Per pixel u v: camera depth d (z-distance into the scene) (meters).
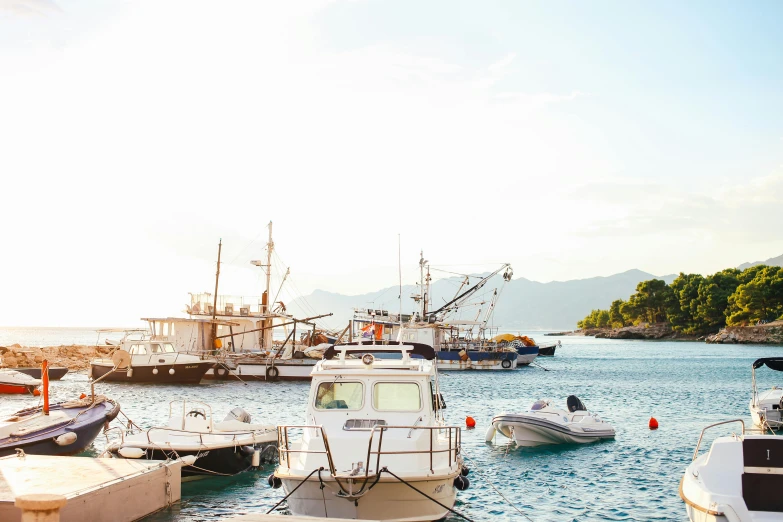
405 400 17.20
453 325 90.62
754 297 179.38
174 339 65.81
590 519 19.00
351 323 70.31
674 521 18.78
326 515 15.33
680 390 57.56
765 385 61.94
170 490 17.42
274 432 24.94
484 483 23.09
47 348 89.50
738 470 13.84
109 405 26.27
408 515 15.28
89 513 14.29
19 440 20.98
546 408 30.89
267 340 72.75
